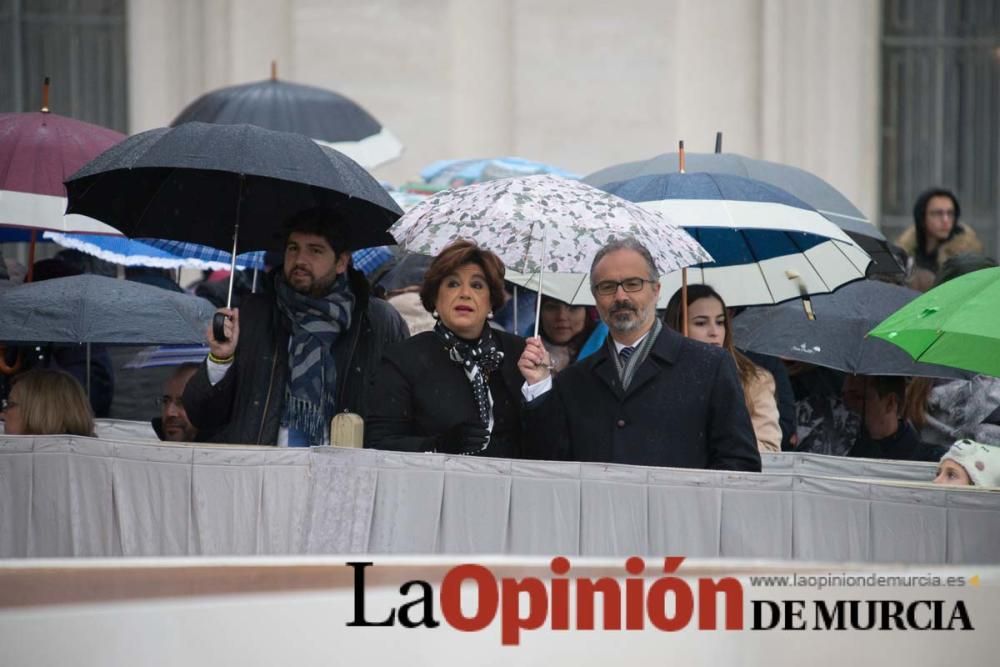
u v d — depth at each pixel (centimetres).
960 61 5072
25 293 2169
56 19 5050
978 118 5075
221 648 1388
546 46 4928
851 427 2464
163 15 4928
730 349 2228
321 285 1938
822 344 2355
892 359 2334
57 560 1373
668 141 4934
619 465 1662
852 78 4966
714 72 4928
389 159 3328
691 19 4931
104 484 1684
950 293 1797
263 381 1916
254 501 1675
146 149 1892
